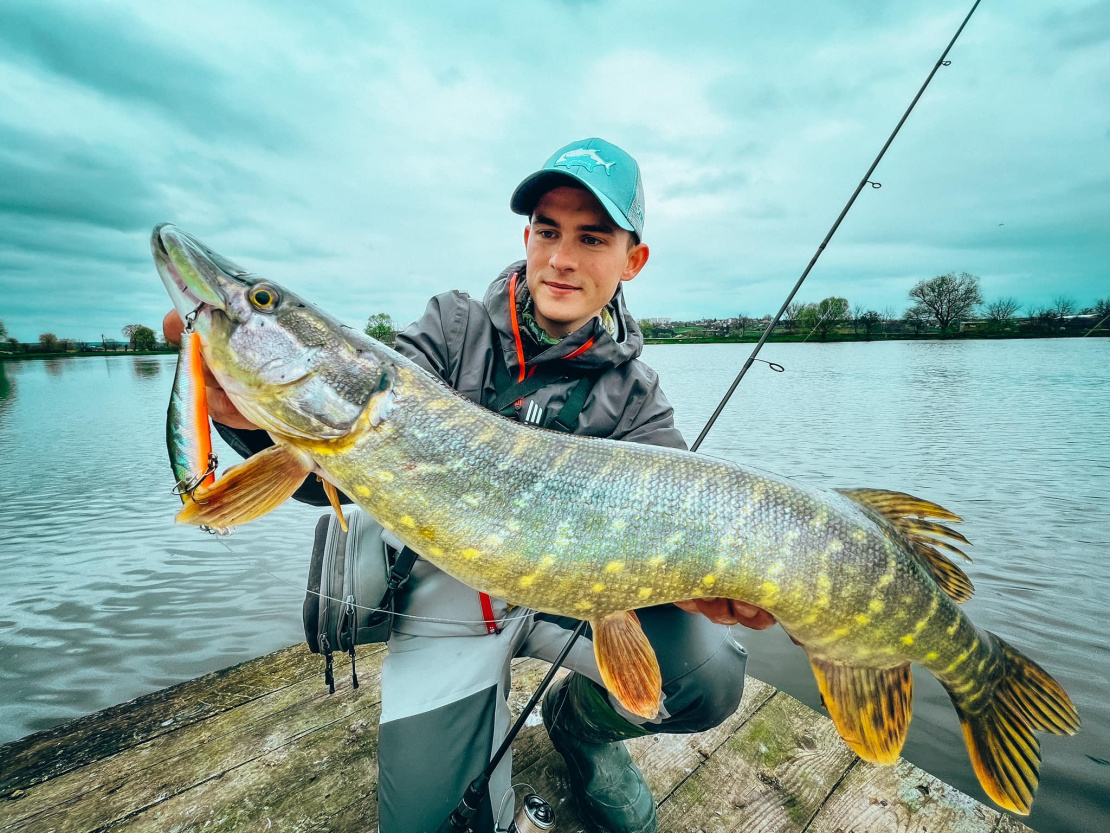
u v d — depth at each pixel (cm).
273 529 250
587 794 65
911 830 68
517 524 58
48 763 75
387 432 59
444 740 60
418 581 68
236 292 58
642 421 78
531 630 75
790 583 60
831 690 65
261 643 155
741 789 74
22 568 206
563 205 71
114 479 339
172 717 85
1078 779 94
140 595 184
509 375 76
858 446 393
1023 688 67
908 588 63
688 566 59
